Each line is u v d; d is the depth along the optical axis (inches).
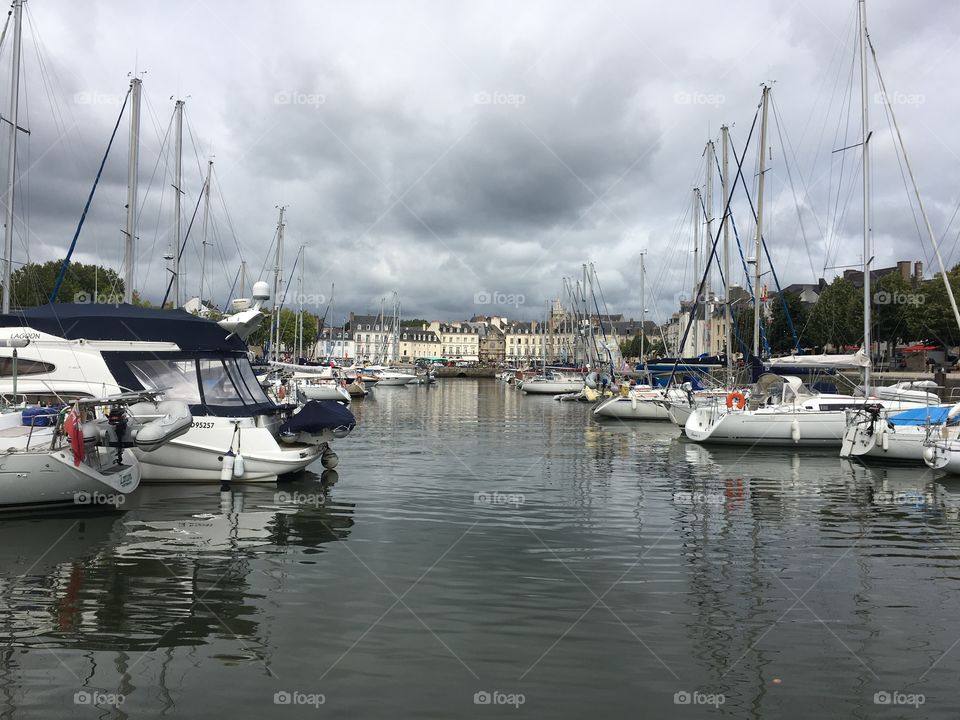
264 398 719.7
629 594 375.6
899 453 818.8
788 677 281.9
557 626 330.3
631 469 804.0
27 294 1750.7
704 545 474.3
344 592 371.2
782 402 1026.7
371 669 283.7
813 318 2465.6
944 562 437.1
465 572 408.8
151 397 575.8
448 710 253.0
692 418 1069.8
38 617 329.4
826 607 358.3
